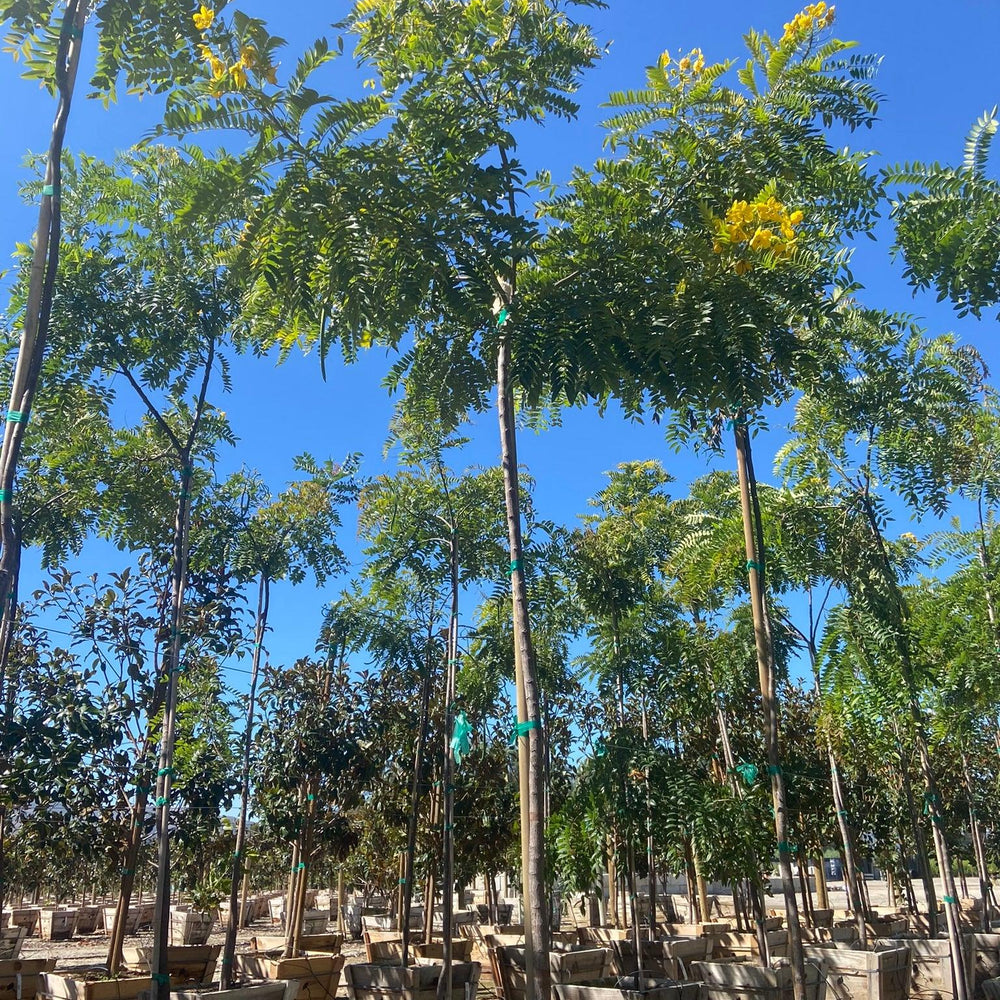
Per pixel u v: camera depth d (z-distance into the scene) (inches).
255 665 344.2
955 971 276.4
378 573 346.6
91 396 264.5
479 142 156.5
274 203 142.7
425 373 201.3
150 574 312.7
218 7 137.5
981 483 303.7
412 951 392.2
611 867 448.8
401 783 384.5
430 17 173.6
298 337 198.2
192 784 319.3
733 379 146.3
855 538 269.3
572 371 144.7
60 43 131.8
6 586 121.0
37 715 278.1
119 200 242.7
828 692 273.7
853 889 376.8
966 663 287.4
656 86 181.6
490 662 350.3
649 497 360.2
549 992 154.2
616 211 168.1
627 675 339.9
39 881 485.1
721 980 272.8
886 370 250.1
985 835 636.1
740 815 253.6
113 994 280.5
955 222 144.8
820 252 180.5
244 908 744.3
